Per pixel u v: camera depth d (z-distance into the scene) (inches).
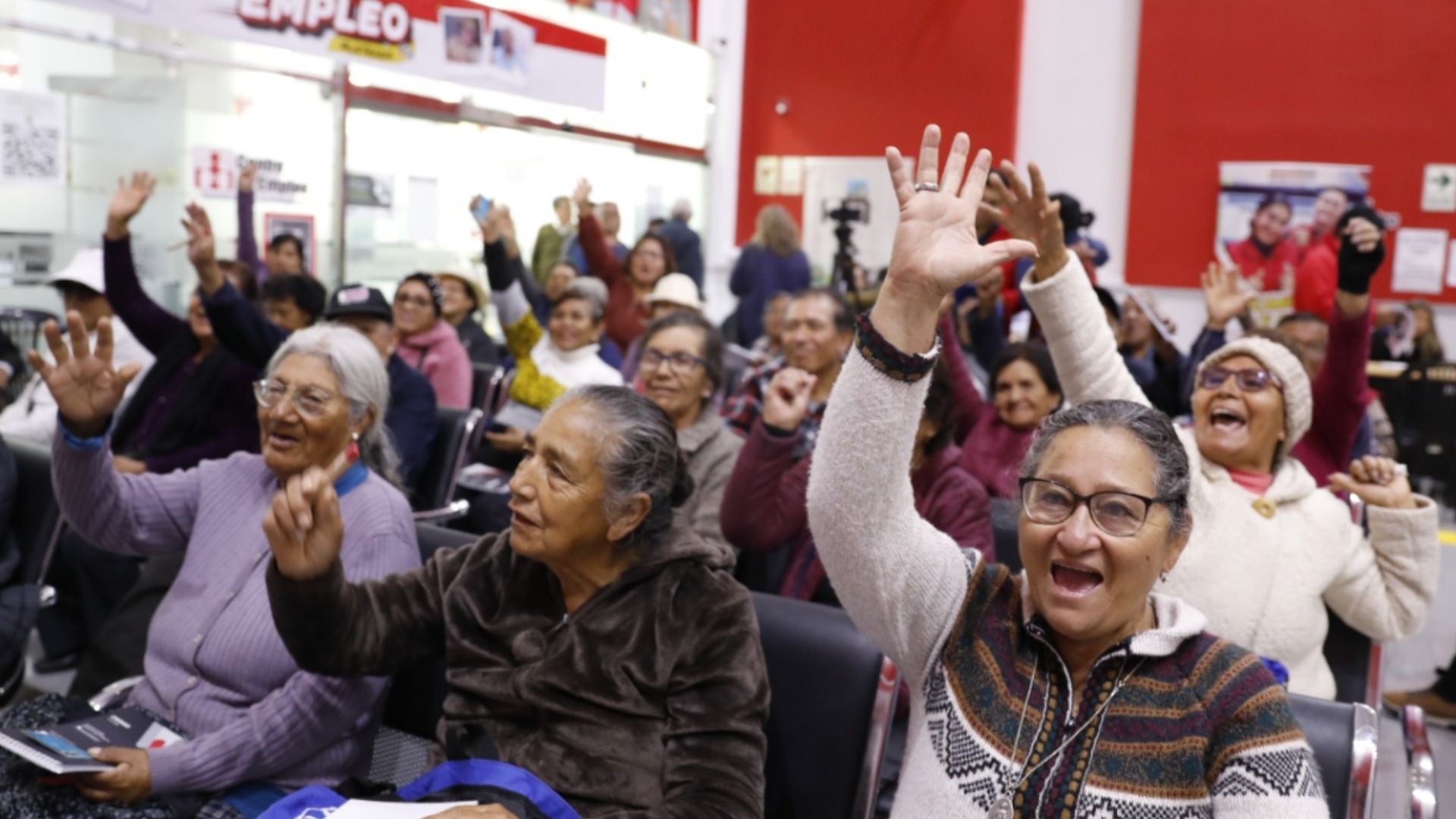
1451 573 248.8
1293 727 60.6
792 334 148.2
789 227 341.7
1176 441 64.1
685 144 403.5
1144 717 62.1
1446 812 141.5
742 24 424.8
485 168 310.3
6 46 212.8
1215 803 60.3
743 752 74.8
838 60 417.1
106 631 111.0
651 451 79.8
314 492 75.2
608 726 77.4
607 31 338.0
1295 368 103.5
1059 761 62.7
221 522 98.7
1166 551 63.8
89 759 81.9
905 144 409.7
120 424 170.2
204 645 92.5
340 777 91.6
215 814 85.1
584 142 344.8
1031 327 200.2
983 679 66.0
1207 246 370.9
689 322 138.9
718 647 78.1
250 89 253.4
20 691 154.7
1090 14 382.3
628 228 376.8
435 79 268.7
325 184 271.0
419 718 94.4
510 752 78.3
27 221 221.3
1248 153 364.2
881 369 62.9
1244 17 361.7
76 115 225.6
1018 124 394.9
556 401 81.7
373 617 83.0
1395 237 350.6
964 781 64.2
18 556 114.8
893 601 67.0
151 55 233.9
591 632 79.7
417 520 153.4
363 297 165.0
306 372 93.9
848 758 80.4
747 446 112.3
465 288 254.5
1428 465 299.4
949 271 61.3
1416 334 316.8
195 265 161.2
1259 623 99.2
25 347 213.2
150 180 172.9
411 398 166.2
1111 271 384.5
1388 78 347.9
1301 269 339.9
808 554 115.4
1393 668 196.5
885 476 64.1
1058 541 62.6
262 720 86.1
